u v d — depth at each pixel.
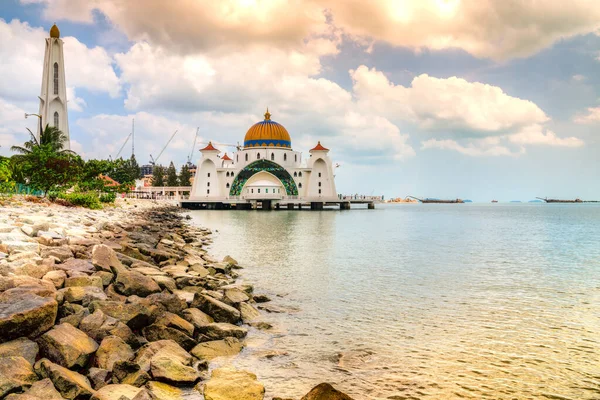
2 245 16.88
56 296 12.61
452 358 13.23
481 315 17.67
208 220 80.38
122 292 15.55
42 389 8.66
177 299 14.84
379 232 59.03
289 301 19.88
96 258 17.94
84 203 54.25
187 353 12.22
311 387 11.26
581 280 24.78
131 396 9.24
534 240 49.62
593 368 12.57
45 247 19.02
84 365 10.47
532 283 23.92
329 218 93.12
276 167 141.75
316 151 144.38
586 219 107.50
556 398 10.88
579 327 16.16
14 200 43.09
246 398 10.19
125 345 11.37
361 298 20.44
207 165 144.38
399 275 26.17
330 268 28.55
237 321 16.05
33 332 10.53
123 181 139.25
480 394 11.04
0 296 11.28
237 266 28.58
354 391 11.11
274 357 13.16
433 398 10.81
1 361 9.05
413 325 16.36
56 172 53.03
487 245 43.72
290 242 44.16
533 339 14.88
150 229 42.19
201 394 10.38
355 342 14.53
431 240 48.50
